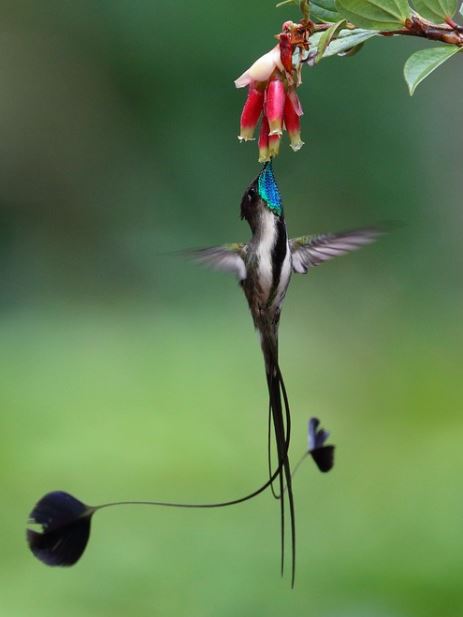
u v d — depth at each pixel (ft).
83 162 75.77
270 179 13.70
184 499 36.32
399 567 29.19
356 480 37.42
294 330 66.18
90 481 37.99
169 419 43.14
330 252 14.79
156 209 73.87
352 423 47.60
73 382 48.11
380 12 12.92
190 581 29.27
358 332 66.33
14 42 75.97
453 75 74.59
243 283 13.99
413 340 63.57
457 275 72.84
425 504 33.24
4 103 76.02
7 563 30.60
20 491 36.91
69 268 73.61
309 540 31.55
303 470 38.88
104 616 28.02
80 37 75.00
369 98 73.10
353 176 73.51
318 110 72.64
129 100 74.69
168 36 72.49
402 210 74.13
